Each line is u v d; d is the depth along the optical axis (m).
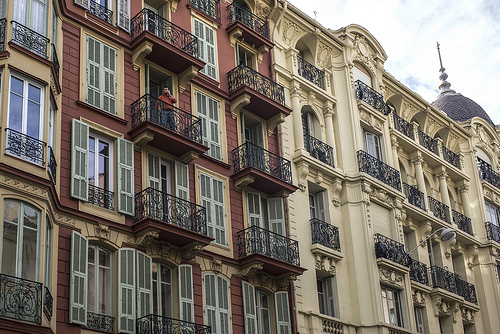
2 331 18.64
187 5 30.80
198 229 25.95
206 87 29.95
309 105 34.75
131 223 24.67
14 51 22.02
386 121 38.50
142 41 27.23
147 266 24.27
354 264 32.47
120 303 23.05
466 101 52.06
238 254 27.89
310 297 30.03
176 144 26.67
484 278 42.53
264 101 30.88
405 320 33.47
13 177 20.64
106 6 27.73
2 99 21.22
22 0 23.11
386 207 35.47
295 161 32.44
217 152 29.14
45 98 22.34
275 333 27.77
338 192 33.97
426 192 42.16
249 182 28.97
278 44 34.66
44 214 21.03
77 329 21.70
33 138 21.58
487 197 46.56
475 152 47.16
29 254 20.38
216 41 31.56
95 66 26.03
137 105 26.55
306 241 31.16
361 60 38.34
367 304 31.67
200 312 25.52
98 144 25.19
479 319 41.06
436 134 45.47
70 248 22.52
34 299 19.70
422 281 36.75
